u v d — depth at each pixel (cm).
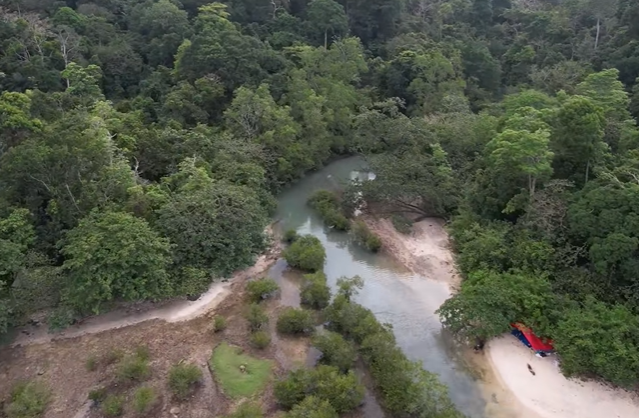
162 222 3120
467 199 3666
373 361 2559
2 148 3266
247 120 4625
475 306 2756
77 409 2328
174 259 3039
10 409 2275
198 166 3866
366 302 3172
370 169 4756
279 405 2344
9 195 2916
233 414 2250
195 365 2570
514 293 2755
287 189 4697
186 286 2997
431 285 3347
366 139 4675
